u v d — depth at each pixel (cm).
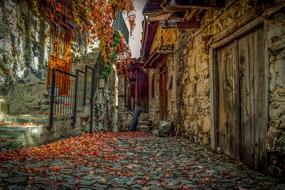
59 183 325
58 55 921
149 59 1192
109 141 703
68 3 890
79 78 994
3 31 645
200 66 661
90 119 904
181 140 750
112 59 1157
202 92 649
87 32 1161
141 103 2283
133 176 375
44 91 775
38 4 788
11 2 672
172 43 978
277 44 351
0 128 540
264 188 322
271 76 367
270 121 369
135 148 605
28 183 317
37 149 519
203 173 394
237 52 481
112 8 1153
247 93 446
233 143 499
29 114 706
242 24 434
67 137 719
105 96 1106
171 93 990
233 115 499
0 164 392
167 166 436
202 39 604
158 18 837
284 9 340
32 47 774
